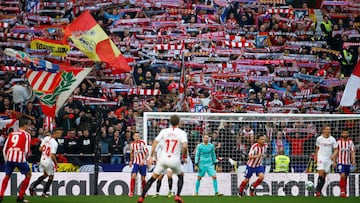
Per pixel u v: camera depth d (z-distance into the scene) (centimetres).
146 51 6194
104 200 4044
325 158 4372
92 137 5356
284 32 6406
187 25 6334
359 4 6519
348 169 4453
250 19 6431
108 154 5322
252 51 6300
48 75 5025
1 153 5431
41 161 4106
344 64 6353
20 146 3612
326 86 6238
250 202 4009
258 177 4469
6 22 6178
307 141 5044
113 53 5459
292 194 4666
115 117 5641
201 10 6378
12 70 5959
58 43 6069
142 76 6069
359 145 5125
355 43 6406
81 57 6103
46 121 5434
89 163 5250
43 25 6234
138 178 4675
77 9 6294
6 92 5794
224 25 6375
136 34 6262
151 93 6016
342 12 6525
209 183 4678
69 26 5425
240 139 5041
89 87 5903
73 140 5259
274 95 6134
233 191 4675
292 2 6538
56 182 4559
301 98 6169
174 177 4659
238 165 5031
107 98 5891
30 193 4231
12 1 6209
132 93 5975
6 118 5634
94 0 6303
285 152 5031
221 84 6141
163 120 4953
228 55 6259
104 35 5456
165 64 6150
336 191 4703
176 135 3278
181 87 6069
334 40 6425
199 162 4450
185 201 4031
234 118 4928
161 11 6350
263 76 6188
